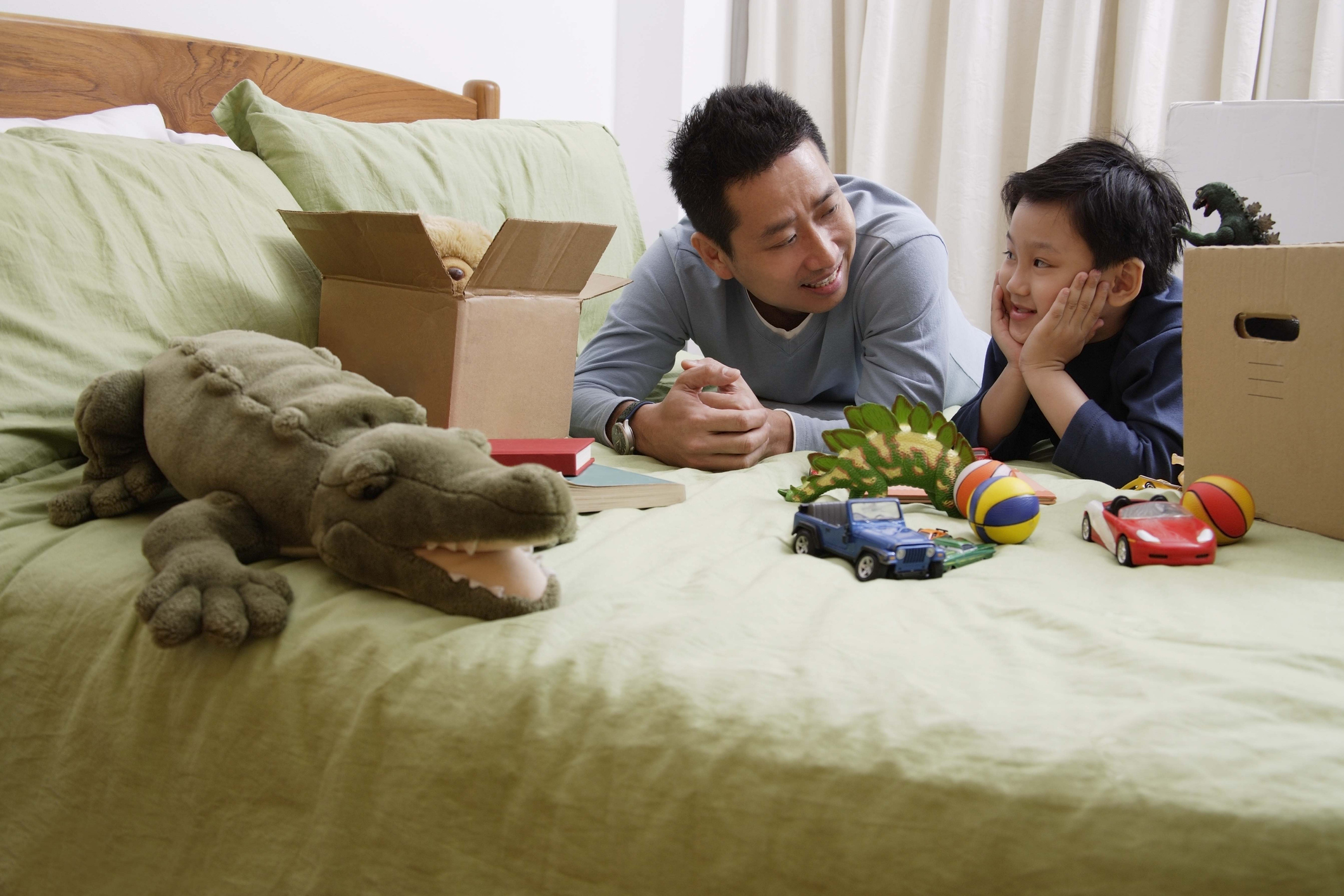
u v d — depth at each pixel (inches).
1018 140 96.7
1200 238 47.4
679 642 23.5
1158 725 19.2
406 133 59.1
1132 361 46.7
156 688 25.8
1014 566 30.9
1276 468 34.7
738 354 58.3
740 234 47.7
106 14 58.7
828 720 20.2
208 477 30.2
